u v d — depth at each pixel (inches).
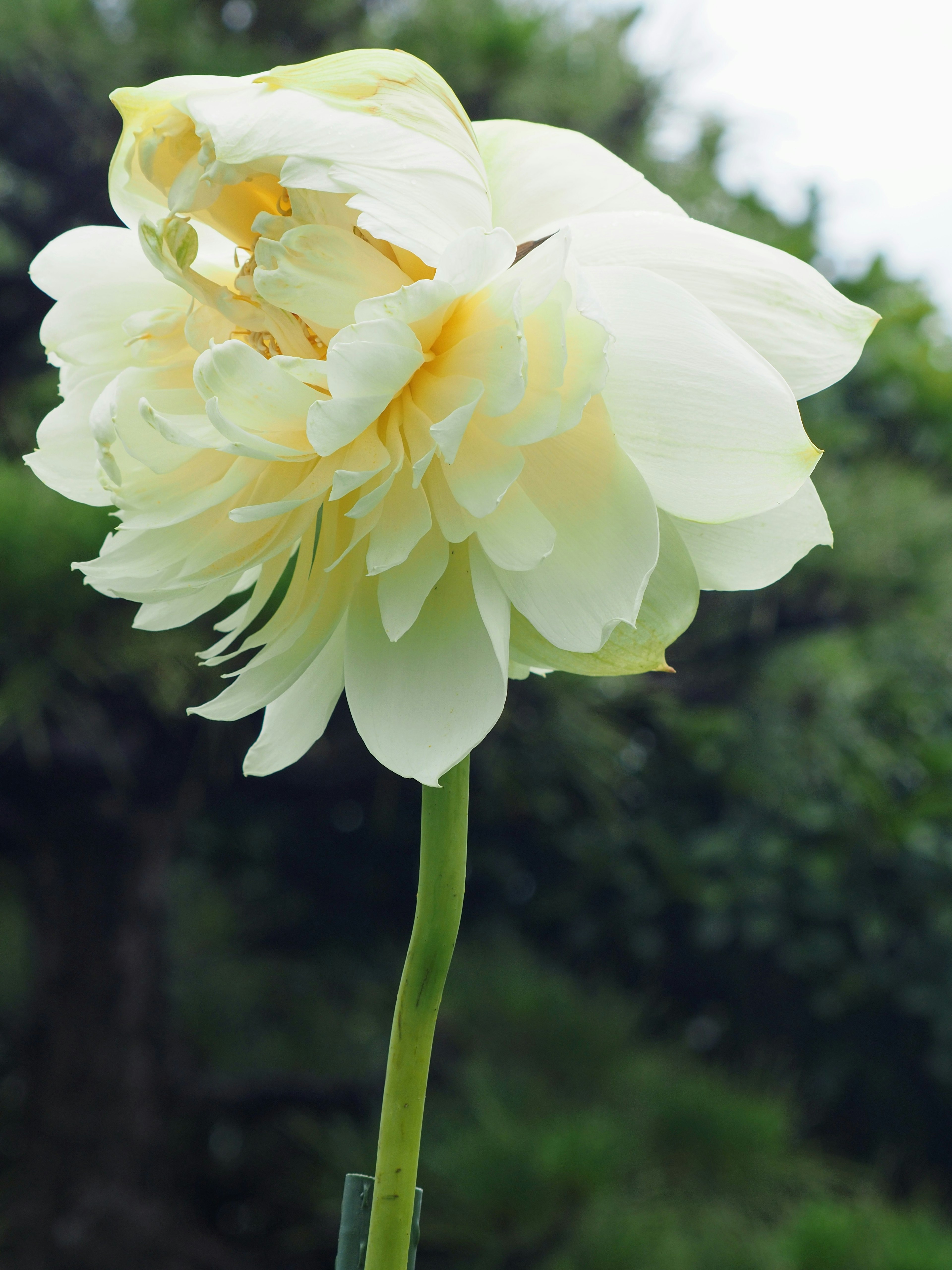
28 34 74.5
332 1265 96.3
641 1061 93.7
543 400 22.7
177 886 112.7
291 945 119.3
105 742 68.7
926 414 118.8
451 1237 73.5
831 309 23.5
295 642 23.6
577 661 24.3
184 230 23.6
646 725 98.7
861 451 113.6
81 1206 80.0
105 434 23.3
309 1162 96.3
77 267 25.0
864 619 88.4
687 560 24.1
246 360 22.6
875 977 102.6
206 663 24.4
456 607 23.7
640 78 88.6
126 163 24.1
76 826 79.9
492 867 110.7
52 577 57.6
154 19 79.1
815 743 98.2
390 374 22.7
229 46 80.7
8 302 87.0
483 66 79.5
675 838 111.0
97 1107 81.9
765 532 24.4
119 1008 83.2
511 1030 94.5
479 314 23.1
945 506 93.0
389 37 82.1
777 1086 105.7
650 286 22.9
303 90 22.8
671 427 22.7
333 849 113.2
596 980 113.3
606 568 22.9
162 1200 85.5
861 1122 110.2
